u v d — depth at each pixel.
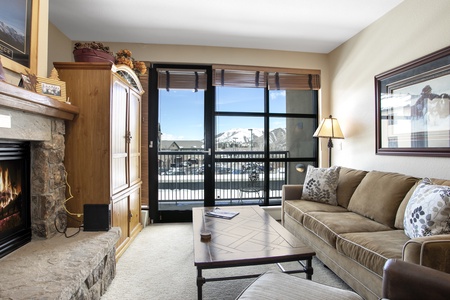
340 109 3.65
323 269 2.25
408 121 2.47
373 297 1.56
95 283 1.70
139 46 3.57
